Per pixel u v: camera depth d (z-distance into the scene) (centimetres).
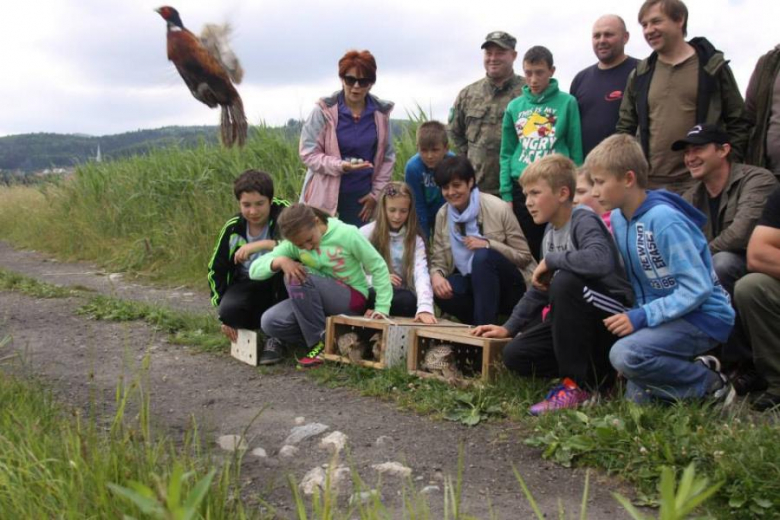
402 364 470
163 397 449
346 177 618
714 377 376
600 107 589
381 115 620
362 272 519
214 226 969
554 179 411
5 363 513
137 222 1145
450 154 550
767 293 394
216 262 534
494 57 633
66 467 271
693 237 371
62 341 589
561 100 591
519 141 607
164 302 786
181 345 574
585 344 392
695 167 458
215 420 407
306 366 498
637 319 371
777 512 276
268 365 514
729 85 505
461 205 537
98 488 251
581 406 384
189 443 362
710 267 376
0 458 279
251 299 529
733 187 454
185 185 1091
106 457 277
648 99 524
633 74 539
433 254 556
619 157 374
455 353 473
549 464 335
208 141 1145
